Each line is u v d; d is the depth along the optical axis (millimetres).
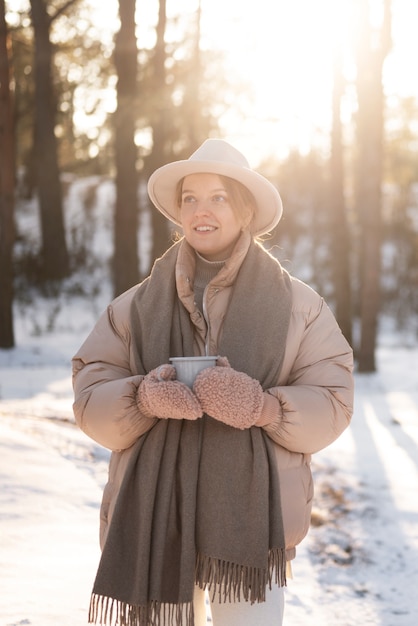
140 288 2812
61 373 15023
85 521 5070
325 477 7535
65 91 28109
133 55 19000
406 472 7898
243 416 2449
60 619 3623
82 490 5648
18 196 35156
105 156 36969
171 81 21812
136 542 2574
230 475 2551
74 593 3945
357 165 31000
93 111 26953
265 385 2631
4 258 18656
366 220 17609
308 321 2727
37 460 6125
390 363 18812
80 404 2656
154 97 19750
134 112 19156
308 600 4781
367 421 11125
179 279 2680
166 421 2607
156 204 2990
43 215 27453
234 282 2730
